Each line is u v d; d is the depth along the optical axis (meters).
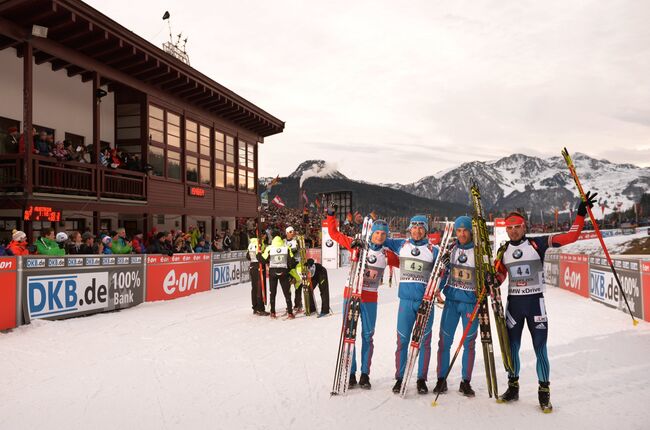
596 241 40.72
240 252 17.64
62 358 6.39
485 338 4.76
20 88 14.01
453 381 5.40
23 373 5.66
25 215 12.03
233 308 11.31
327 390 5.04
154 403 4.59
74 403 4.59
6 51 13.56
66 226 15.25
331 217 5.39
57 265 9.05
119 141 17.70
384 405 4.57
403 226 41.94
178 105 19.31
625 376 5.43
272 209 50.84
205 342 7.49
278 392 4.96
